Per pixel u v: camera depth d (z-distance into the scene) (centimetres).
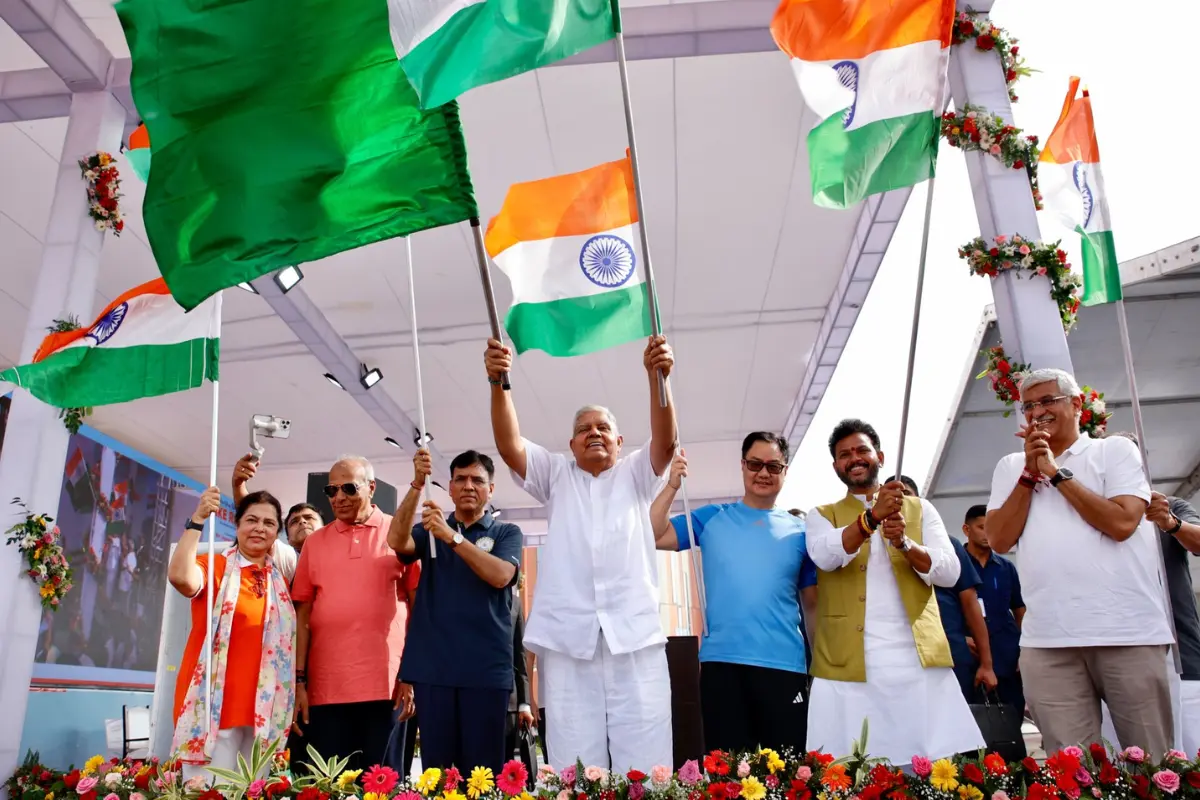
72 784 445
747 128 801
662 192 882
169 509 1366
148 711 960
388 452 1444
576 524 360
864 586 362
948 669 350
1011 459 377
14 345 1095
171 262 342
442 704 362
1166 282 711
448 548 393
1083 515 337
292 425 1314
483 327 1085
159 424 1260
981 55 565
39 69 706
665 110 773
